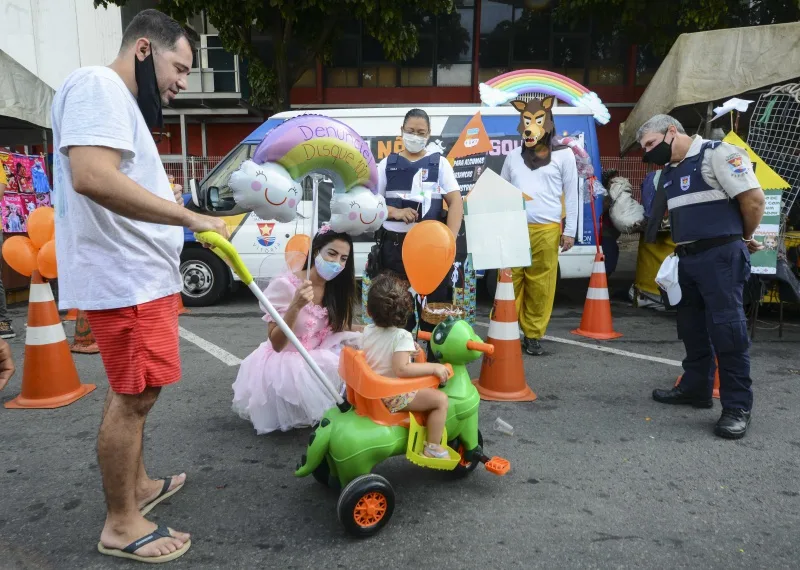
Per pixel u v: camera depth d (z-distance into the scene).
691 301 3.63
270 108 15.12
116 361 1.99
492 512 2.48
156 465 2.91
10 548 2.20
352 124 6.66
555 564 2.12
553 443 3.21
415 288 2.91
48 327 3.77
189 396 3.95
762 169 5.06
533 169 4.78
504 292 3.92
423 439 2.47
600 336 5.69
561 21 13.31
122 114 1.84
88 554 2.17
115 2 10.20
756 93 6.81
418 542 2.26
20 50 14.55
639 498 2.61
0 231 5.47
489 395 3.92
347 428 2.33
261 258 6.63
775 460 3.01
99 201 1.78
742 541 2.28
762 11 12.17
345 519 2.20
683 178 3.36
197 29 14.98
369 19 10.79
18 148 11.99
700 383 3.71
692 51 6.71
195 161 13.53
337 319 3.21
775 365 4.73
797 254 6.12
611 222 7.46
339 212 2.67
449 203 3.78
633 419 3.56
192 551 2.19
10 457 2.99
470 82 15.79
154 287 2.03
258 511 2.48
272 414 3.21
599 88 15.44
